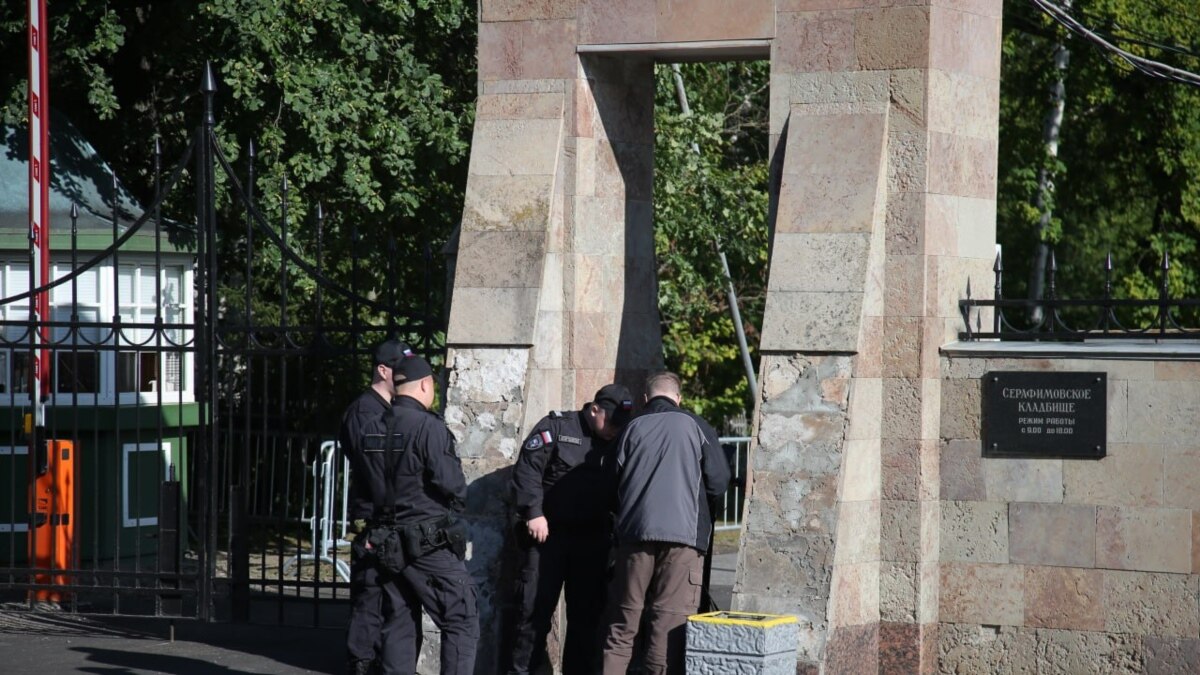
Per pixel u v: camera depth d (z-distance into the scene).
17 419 12.90
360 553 7.93
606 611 8.16
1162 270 8.41
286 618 11.58
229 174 10.28
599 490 8.58
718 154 20.08
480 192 9.23
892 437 8.41
